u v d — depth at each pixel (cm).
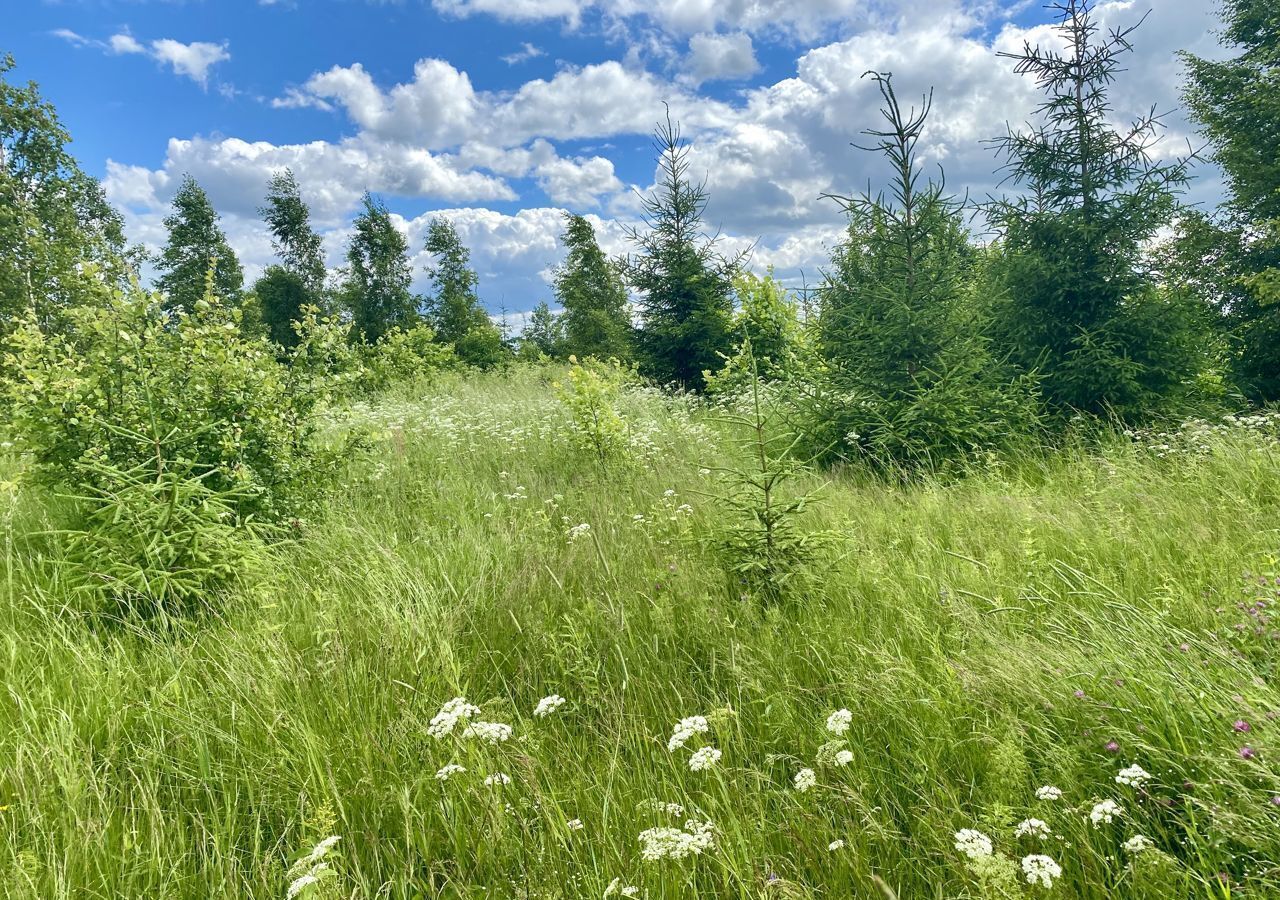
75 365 461
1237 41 1352
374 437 595
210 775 246
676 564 418
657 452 810
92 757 263
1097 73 802
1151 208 773
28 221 1611
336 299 2795
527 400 1262
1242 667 233
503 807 212
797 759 243
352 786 238
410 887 199
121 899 192
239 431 469
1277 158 1240
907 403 716
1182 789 197
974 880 174
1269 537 369
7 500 535
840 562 401
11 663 317
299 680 297
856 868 183
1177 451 611
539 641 341
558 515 576
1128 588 330
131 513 379
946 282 731
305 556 468
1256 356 1174
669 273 1448
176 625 357
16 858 194
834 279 829
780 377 1130
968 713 243
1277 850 167
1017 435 707
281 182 3125
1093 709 230
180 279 2989
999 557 365
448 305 2656
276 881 200
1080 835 184
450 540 493
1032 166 846
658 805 206
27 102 1766
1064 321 810
